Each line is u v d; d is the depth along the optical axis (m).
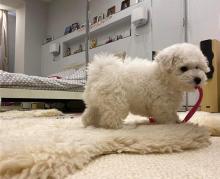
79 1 5.31
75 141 0.83
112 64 1.27
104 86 1.19
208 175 0.63
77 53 5.04
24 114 2.41
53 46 5.48
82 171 0.68
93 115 1.32
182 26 3.71
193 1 3.60
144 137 0.93
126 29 4.45
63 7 5.73
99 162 0.76
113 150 0.86
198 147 0.91
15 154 0.68
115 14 4.40
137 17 3.98
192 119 1.63
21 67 5.70
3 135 1.09
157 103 1.22
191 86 1.18
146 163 0.74
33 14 5.81
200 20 3.52
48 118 2.07
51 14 6.06
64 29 5.66
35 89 2.64
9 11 5.94
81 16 5.25
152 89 1.22
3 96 2.46
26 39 5.67
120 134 0.97
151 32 3.99
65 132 1.04
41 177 0.61
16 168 0.62
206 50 2.93
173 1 3.79
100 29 4.73
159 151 0.85
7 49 5.85
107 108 1.20
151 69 1.26
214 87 2.92
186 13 3.68
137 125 1.27
